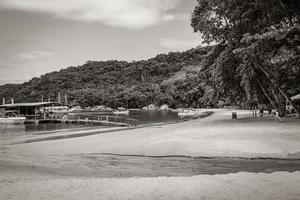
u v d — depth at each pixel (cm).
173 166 1419
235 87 3988
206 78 4203
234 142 1870
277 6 2742
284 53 2956
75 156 1830
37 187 984
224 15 3506
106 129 4297
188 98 13112
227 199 819
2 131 4903
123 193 894
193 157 1620
